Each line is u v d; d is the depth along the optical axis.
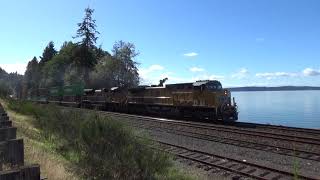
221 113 35.50
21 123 22.66
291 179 13.21
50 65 112.62
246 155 18.27
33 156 11.34
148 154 12.64
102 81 92.19
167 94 43.72
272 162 16.64
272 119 58.72
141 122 34.09
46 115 23.55
